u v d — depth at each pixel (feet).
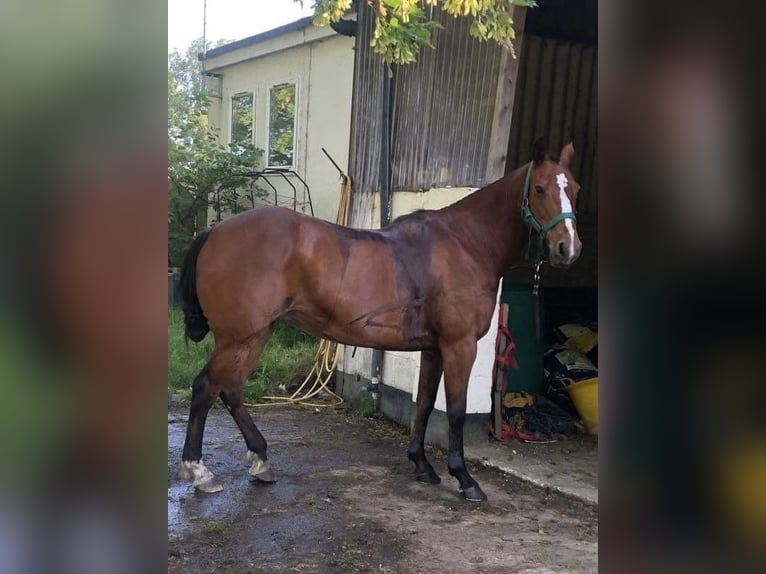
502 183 11.23
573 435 14.37
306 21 26.50
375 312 10.66
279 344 21.50
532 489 11.51
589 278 19.03
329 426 15.35
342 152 25.96
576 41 18.29
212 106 33.32
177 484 11.23
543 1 17.21
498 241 11.21
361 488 11.39
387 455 13.32
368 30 17.74
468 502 10.87
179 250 27.91
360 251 10.64
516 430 14.06
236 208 29.50
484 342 13.38
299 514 10.12
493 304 11.39
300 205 28.22
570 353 16.16
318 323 10.75
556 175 10.28
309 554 8.74
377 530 9.61
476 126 13.39
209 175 27.94
